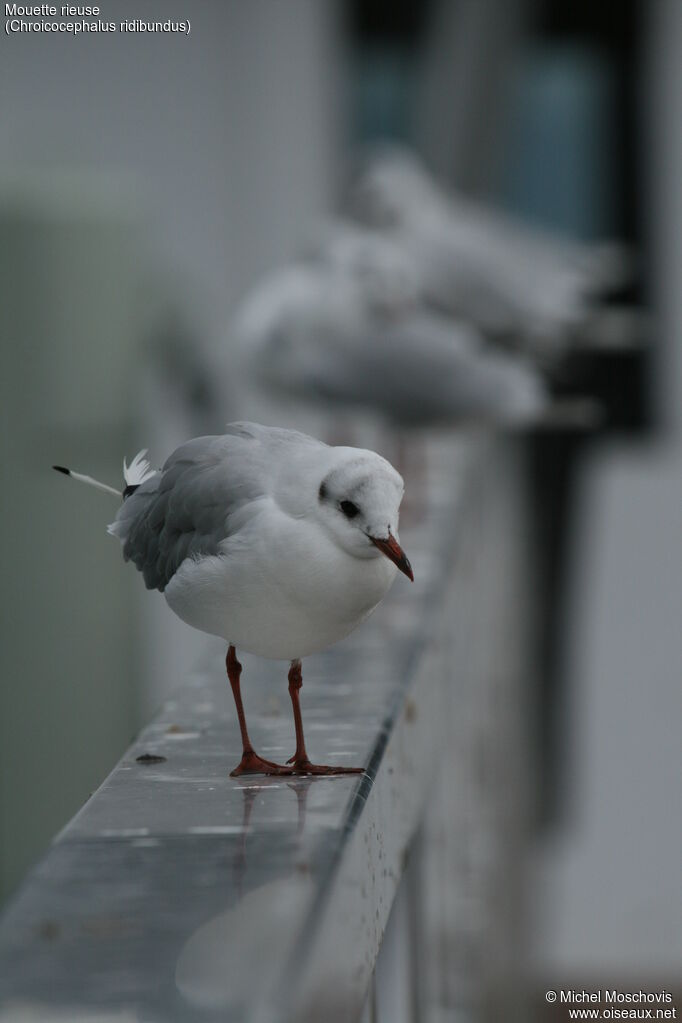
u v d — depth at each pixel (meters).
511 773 13.41
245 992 2.44
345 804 3.56
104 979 2.50
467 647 8.49
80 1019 2.36
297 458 3.95
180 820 3.44
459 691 7.63
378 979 4.14
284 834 3.30
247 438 4.15
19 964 2.56
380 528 3.81
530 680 18.36
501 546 13.33
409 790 4.83
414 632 5.85
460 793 7.58
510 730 13.46
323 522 3.85
